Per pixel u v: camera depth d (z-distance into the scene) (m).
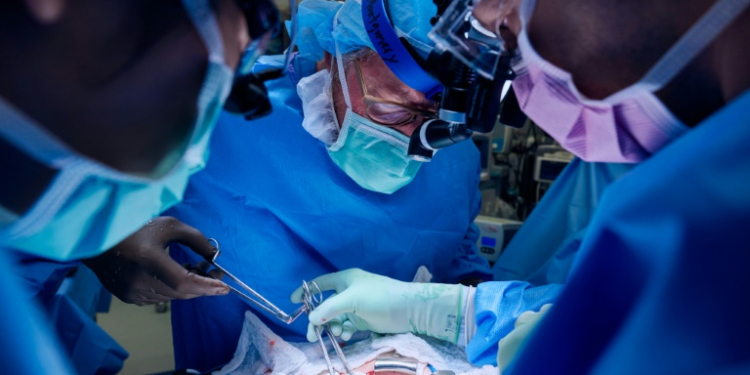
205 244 1.36
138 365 1.89
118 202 0.61
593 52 0.64
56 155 0.52
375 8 1.12
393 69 1.10
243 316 1.57
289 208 1.51
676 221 0.50
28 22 0.49
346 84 1.25
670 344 0.51
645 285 0.54
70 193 0.56
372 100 1.22
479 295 1.40
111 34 0.51
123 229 0.67
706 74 0.61
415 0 1.08
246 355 1.44
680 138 0.55
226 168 1.48
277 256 1.53
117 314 2.29
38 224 0.57
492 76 0.76
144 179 0.59
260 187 1.49
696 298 0.49
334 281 1.50
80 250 0.67
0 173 0.53
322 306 1.36
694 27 0.57
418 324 1.41
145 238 1.25
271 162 1.48
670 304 0.50
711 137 0.49
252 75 0.73
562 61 0.67
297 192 1.50
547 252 2.05
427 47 1.07
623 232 0.57
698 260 0.49
